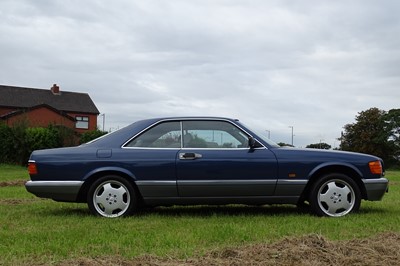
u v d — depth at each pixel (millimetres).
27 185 7141
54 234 5684
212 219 6918
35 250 4836
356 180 7391
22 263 4285
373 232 5809
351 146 74000
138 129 7355
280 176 7148
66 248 4906
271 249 4504
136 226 6281
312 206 7223
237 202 7184
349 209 7246
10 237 5516
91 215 7324
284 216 7234
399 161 69562
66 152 7191
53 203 9211
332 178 7215
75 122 50531
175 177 7094
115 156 7133
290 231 5848
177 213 7688
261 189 7141
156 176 7094
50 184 7078
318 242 4719
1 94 51938
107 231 5895
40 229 6090
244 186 7109
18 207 8516
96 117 55688
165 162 7102
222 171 7105
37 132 36406
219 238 5375
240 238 5387
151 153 7164
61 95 55531
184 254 4578
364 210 7926
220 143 7293
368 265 4152
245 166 7125
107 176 7121
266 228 6031
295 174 7160
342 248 4543
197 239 5320
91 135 38500
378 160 7391
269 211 7906
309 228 6059
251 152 7199
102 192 7133
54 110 48719
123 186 7129
